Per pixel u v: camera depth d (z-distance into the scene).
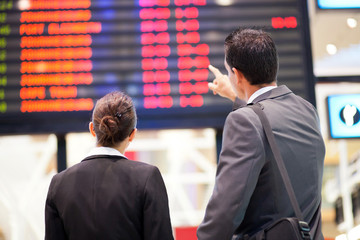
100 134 2.07
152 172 2.03
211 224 1.82
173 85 3.28
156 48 3.33
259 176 1.89
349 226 5.00
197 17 3.39
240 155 1.83
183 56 3.32
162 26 3.37
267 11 3.44
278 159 1.84
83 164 2.06
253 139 1.84
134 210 1.96
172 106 3.25
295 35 3.41
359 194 5.11
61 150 3.29
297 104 2.05
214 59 3.33
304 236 1.74
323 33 3.81
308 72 3.36
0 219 5.32
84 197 1.97
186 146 5.91
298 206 1.81
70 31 3.34
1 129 3.20
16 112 3.22
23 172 5.74
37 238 5.45
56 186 2.03
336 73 4.06
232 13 3.41
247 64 2.02
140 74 3.29
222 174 1.85
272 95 2.03
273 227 1.79
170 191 5.84
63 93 3.25
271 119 1.92
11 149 5.77
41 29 3.34
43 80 3.26
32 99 3.24
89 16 3.36
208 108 3.26
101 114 2.06
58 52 3.30
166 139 5.90
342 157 5.05
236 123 1.88
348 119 3.34
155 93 3.26
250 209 1.91
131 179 2.00
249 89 2.06
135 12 3.38
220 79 2.49
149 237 1.94
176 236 5.13
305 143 1.96
